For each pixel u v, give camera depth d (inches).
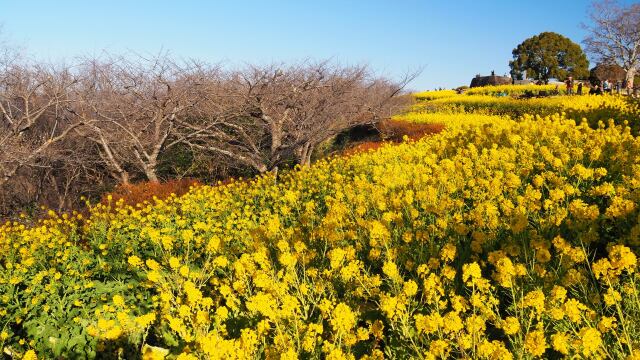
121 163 795.4
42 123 837.2
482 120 908.0
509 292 186.9
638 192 231.1
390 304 160.7
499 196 284.2
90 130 753.6
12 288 283.0
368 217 303.9
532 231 209.2
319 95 695.1
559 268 184.1
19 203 765.9
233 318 203.0
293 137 743.1
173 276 235.9
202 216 459.5
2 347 239.5
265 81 716.0
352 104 719.1
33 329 243.3
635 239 190.9
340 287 213.5
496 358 133.0
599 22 2085.4
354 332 169.5
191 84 706.8
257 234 268.4
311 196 474.9
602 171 288.8
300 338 170.6
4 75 730.2
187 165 820.6
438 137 622.5
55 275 282.5
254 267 223.8
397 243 239.5
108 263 324.5
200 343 157.9
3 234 456.8
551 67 2834.6
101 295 268.4
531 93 1449.3
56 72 748.0
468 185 330.6
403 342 160.2
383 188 349.4
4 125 777.6
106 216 502.3
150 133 779.4
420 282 202.5
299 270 235.6
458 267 207.8
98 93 768.3
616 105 648.4
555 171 340.2
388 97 776.9
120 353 212.7
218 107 708.0
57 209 783.1
